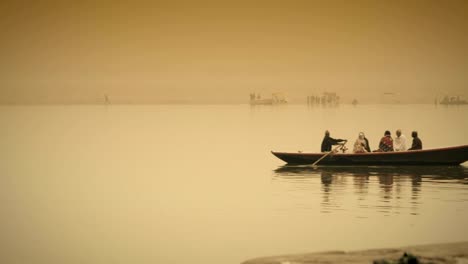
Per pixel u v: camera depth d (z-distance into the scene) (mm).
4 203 32250
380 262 13258
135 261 21875
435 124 76812
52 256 22594
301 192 34312
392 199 31625
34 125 83125
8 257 22391
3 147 57188
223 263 21406
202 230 26078
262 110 129625
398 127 72812
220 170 43562
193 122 90375
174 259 21938
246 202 31750
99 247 23609
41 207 31172
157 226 26938
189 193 34719
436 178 38156
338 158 44375
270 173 41812
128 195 34344
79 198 33469
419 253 14930
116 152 54125
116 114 111688
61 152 53812
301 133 68812
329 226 26109
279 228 25984
